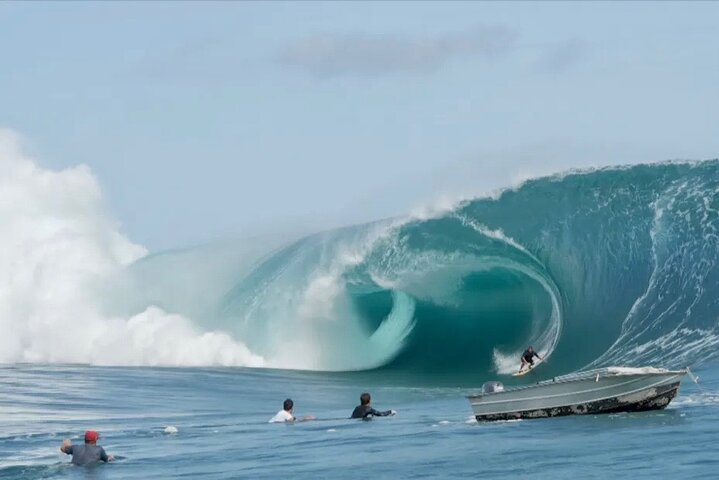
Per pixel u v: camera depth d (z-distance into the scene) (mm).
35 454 27688
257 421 35406
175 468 24219
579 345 52781
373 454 25266
